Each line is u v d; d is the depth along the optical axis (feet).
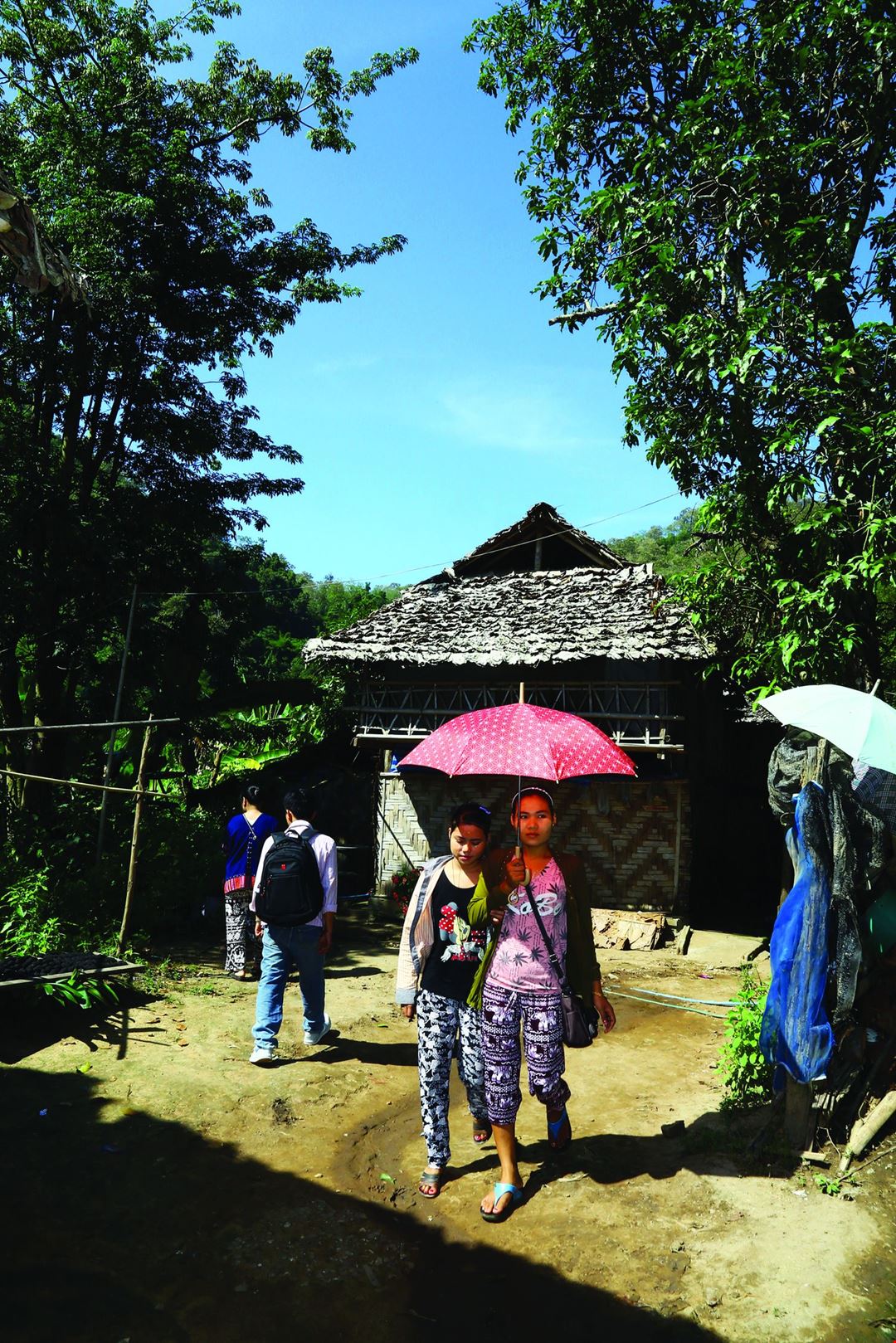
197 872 34.55
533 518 52.16
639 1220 13.06
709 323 25.04
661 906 38.58
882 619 26.53
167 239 46.91
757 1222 12.83
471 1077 14.99
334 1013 23.82
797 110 27.73
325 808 56.70
